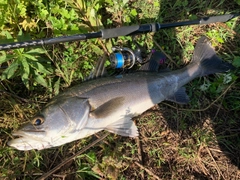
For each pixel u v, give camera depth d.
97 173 0.54
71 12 0.58
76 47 0.59
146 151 0.59
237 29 0.66
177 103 0.60
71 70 0.58
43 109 0.47
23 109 0.54
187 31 0.65
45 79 0.57
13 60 0.54
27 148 0.46
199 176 0.59
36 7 0.57
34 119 0.46
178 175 0.59
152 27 0.53
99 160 0.56
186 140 0.60
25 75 0.51
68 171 0.54
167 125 0.61
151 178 0.57
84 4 0.58
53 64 0.58
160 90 0.56
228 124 0.63
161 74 0.57
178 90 0.59
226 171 0.60
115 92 0.52
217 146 0.61
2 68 0.55
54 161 0.55
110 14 0.63
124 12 0.63
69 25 0.58
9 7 0.54
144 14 0.64
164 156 0.59
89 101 0.50
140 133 0.60
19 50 0.51
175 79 0.58
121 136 0.58
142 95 0.54
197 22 0.57
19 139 0.45
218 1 0.67
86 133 0.50
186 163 0.60
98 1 0.60
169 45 0.64
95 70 0.54
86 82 0.51
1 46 0.44
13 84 0.56
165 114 0.61
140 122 0.60
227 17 0.58
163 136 0.60
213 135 0.62
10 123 0.54
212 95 0.64
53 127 0.47
